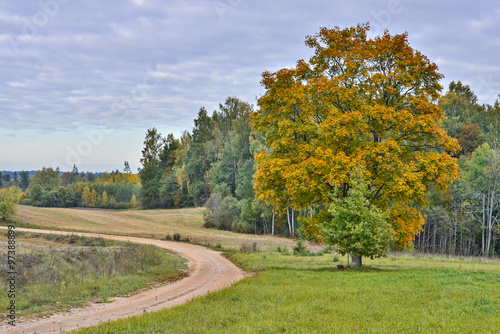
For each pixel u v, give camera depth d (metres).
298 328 10.10
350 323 10.45
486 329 9.60
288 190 25.92
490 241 66.31
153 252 33.25
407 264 31.00
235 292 16.03
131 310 14.98
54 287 17.77
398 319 10.96
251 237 70.62
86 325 12.55
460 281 17.84
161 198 138.25
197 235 70.19
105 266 23.80
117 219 90.19
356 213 22.67
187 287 20.75
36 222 70.06
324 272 22.91
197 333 10.11
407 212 26.45
